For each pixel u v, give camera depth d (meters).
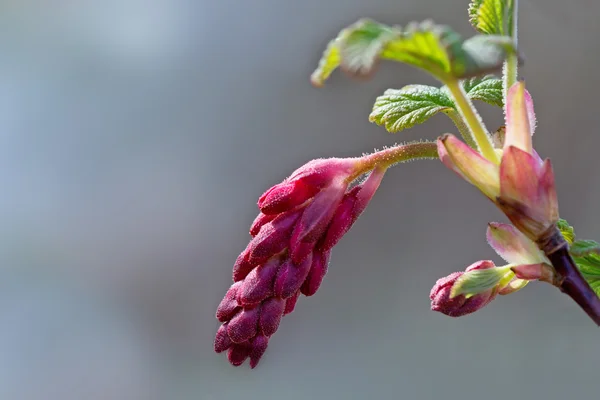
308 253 0.33
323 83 0.32
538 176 0.33
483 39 0.31
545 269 0.33
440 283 0.34
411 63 0.32
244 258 0.34
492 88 0.35
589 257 0.35
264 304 0.34
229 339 0.34
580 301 0.33
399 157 0.34
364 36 0.31
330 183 0.34
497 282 0.34
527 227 0.33
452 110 0.35
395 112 0.35
